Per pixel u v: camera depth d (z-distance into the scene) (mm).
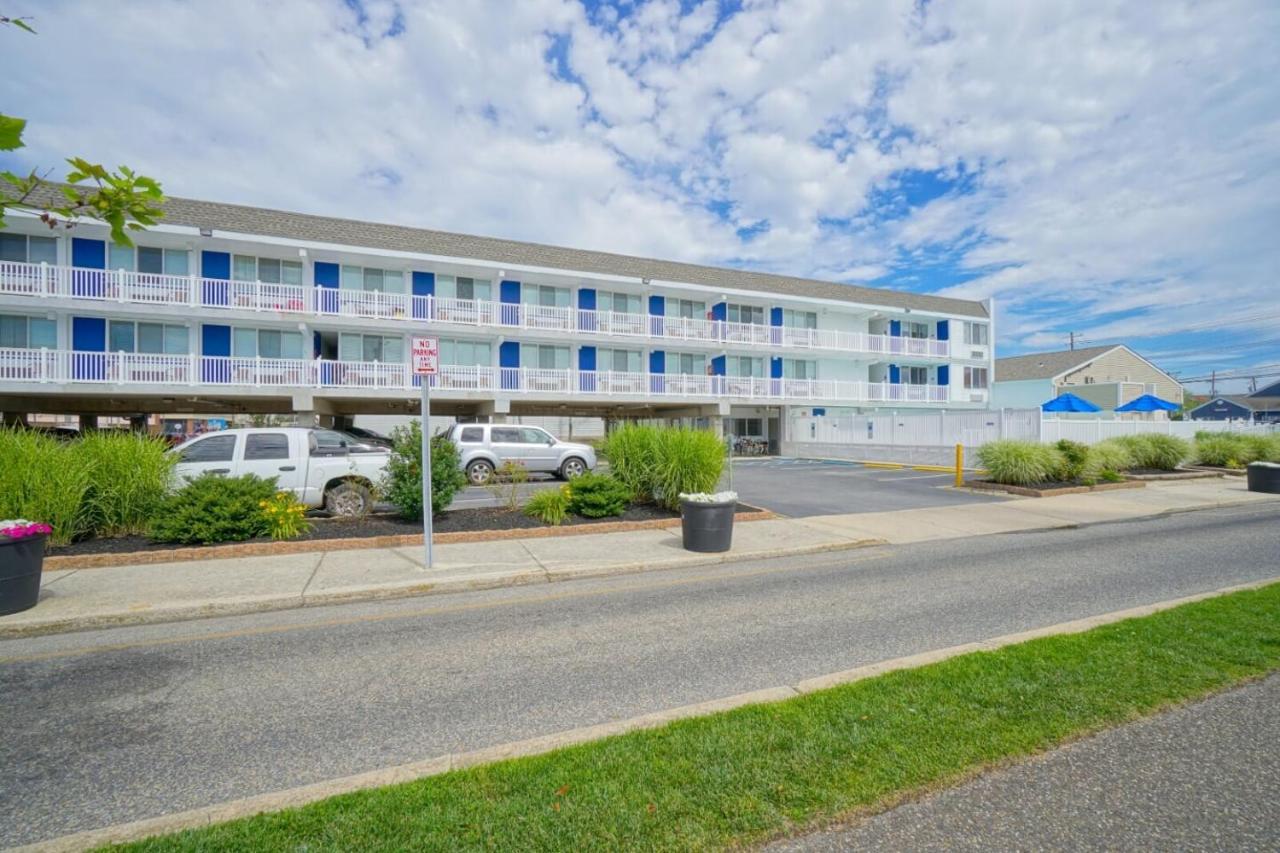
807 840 2398
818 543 9195
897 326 38188
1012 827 2469
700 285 31422
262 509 8703
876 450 26609
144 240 22016
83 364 20344
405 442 10094
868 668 4141
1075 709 3418
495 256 28297
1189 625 4848
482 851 2318
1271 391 64688
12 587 5656
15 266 19953
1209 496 14734
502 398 26172
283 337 24031
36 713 3814
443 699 3949
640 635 5191
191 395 21656
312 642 5133
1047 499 14359
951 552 8820
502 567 7504
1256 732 3189
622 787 2732
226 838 2416
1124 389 41344
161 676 4414
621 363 30906
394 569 7391
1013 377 43938
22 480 7922
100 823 2674
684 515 8711
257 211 25172
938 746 3045
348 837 2422
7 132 1945
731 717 3400
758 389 32531
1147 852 2326
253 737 3475
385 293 24797
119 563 7645
